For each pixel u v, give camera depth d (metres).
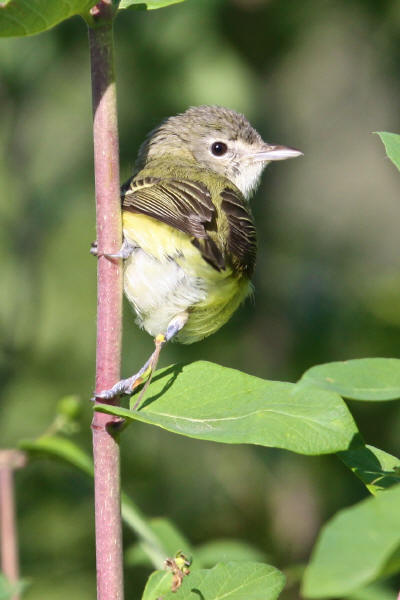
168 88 12.57
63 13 4.77
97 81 5.17
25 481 12.16
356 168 15.94
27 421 12.80
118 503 5.14
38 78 13.89
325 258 13.91
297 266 13.14
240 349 12.59
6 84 13.89
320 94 15.19
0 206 13.97
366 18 14.25
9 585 5.56
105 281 5.28
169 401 5.09
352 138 16.03
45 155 14.17
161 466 12.49
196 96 12.48
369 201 15.88
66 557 12.07
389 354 11.95
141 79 12.64
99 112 5.18
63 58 13.83
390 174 16.03
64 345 13.50
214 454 12.55
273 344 12.61
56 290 13.79
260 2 12.70
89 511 12.26
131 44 12.59
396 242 15.70
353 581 2.74
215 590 4.93
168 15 12.58
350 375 3.62
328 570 2.77
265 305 12.73
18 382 13.16
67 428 8.12
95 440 5.16
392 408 11.32
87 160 14.01
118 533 5.12
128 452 12.47
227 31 12.80
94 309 13.65
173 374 5.25
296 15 13.05
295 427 4.51
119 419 5.14
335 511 12.16
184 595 4.88
